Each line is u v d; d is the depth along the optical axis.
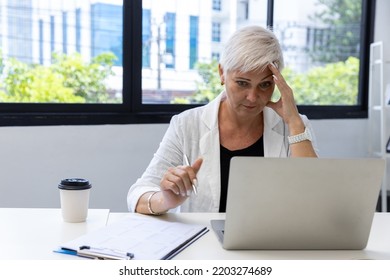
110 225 1.13
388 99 3.21
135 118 2.62
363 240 1.01
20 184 2.35
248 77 1.34
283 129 1.57
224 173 1.49
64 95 2.53
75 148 2.46
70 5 2.49
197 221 1.22
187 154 1.52
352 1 3.37
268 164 0.89
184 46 2.83
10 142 2.30
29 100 2.44
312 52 3.27
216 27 2.91
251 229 0.96
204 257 0.95
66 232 1.10
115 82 2.66
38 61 2.45
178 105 2.84
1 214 1.26
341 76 3.39
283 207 0.93
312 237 0.98
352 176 0.92
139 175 2.66
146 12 2.69
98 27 2.58
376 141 3.41
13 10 2.35
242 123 1.53
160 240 1.02
